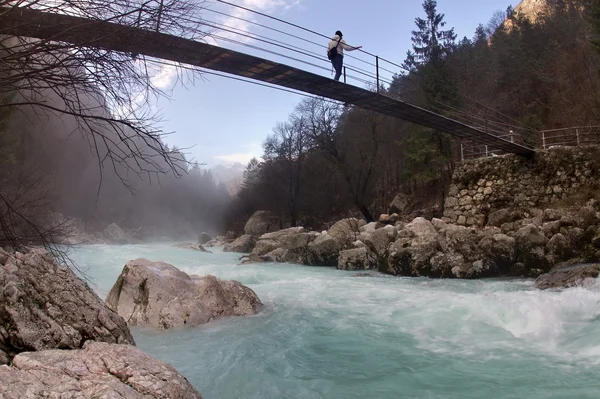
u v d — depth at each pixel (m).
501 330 8.80
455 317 9.69
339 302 11.73
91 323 4.61
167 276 9.83
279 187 56.88
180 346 7.73
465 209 25.03
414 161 36.44
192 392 3.60
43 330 4.21
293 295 12.82
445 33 56.09
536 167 22.83
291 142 54.16
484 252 18.20
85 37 5.12
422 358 7.21
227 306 10.09
